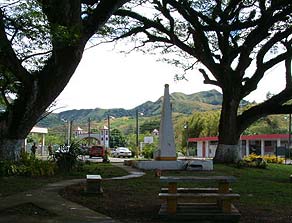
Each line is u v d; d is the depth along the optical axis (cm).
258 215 930
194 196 840
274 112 2761
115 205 1019
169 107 2389
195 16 2661
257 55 2753
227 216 838
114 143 8494
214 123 7488
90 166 2381
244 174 2073
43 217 857
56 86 1741
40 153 5503
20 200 1038
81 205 1006
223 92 2786
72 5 1489
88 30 1650
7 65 1655
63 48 1598
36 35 1353
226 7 2745
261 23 2605
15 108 1825
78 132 8981
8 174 1647
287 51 2738
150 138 6556
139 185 1434
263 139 5697
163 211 859
